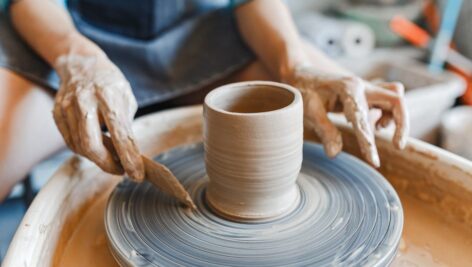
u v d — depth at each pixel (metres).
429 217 0.81
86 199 0.84
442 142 1.47
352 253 0.62
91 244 0.75
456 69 1.88
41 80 1.11
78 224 0.80
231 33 1.33
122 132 0.75
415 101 1.36
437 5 2.04
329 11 2.28
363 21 2.09
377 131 0.90
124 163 0.73
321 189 0.77
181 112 1.04
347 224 0.68
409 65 1.85
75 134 0.77
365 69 1.95
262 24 1.18
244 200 0.68
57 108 0.81
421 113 1.41
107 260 0.72
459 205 0.80
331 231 0.67
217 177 0.68
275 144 0.63
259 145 0.62
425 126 1.47
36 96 1.11
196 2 1.38
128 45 1.29
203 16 1.37
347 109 0.80
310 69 0.96
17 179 1.06
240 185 0.66
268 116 0.61
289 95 0.68
